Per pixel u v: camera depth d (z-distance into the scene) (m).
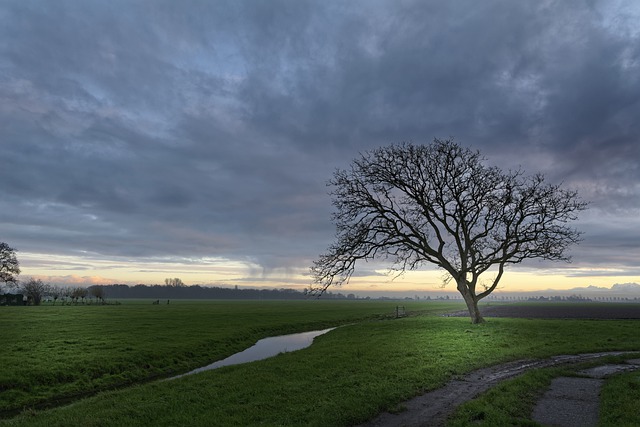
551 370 17.05
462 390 14.37
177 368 26.33
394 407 12.34
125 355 26.02
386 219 44.50
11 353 25.86
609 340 28.02
